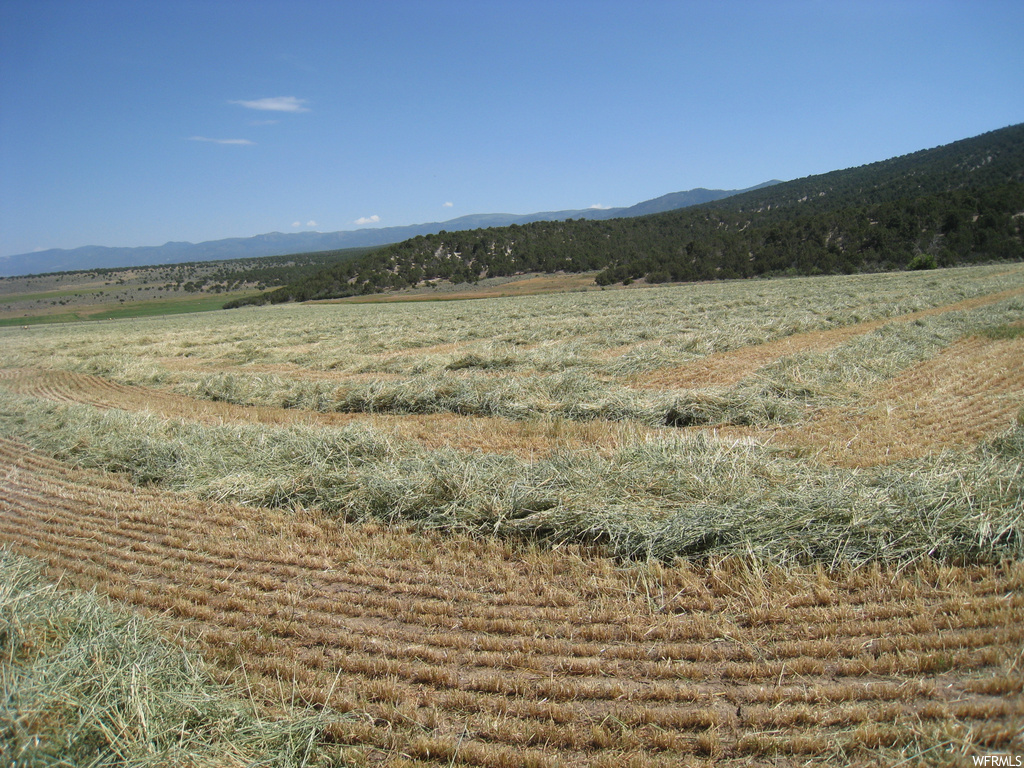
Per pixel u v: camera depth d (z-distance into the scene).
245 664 3.98
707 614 4.26
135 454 8.34
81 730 3.21
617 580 4.72
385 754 3.25
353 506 6.38
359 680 3.79
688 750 3.13
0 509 7.04
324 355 18.47
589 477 6.30
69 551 5.80
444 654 3.98
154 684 3.58
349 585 4.98
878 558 4.69
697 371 12.86
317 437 8.22
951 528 4.77
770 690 3.47
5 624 4.08
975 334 14.54
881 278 40.97
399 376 14.62
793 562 4.71
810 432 8.26
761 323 18.73
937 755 2.92
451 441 8.88
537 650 3.98
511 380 11.57
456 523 5.81
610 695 3.53
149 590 5.00
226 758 3.12
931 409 8.75
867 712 3.23
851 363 11.55
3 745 3.07
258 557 5.50
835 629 3.93
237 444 8.48
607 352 15.83
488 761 3.14
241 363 18.50
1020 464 5.67
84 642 3.88
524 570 5.07
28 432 10.23
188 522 6.36
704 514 5.31
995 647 3.57
